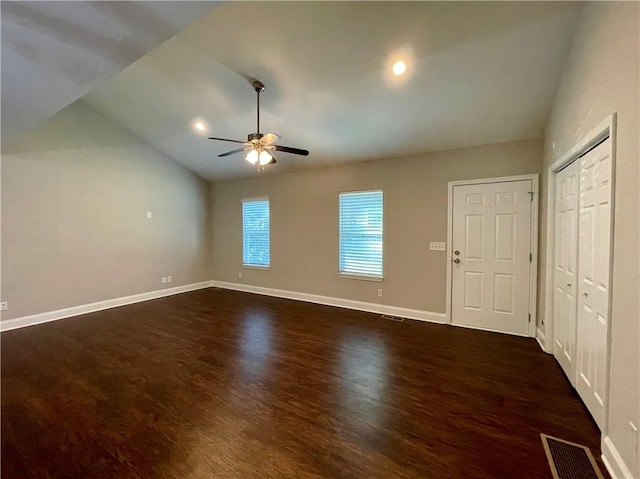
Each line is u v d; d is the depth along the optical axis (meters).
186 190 6.53
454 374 2.89
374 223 4.96
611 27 1.86
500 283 4.00
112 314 4.88
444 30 2.64
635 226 1.57
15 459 1.84
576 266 2.55
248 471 1.75
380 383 2.73
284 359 3.23
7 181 4.18
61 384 2.73
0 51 1.92
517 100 3.28
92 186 5.04
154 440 2.00
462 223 4.22
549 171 3.31
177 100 4.32
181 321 4.53
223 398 2.50
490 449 1.91
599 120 2.03
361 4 2.50
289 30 2.82
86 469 1.76
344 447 1.94
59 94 2.48
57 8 1.58
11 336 3.92
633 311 1.57
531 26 2.51
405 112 3.71
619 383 1.69
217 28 2.91
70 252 4.79
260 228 6.36
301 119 4.16
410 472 1.74
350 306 5.22
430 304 4.49
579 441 1.98
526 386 2.67
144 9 1.62
